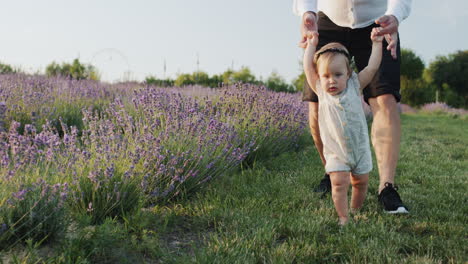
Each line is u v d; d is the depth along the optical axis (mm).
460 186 3912
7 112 4684
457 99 41406
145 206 2951
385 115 3018
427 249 2250
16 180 2297
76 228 2277
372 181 3926
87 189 2598
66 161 2676
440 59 44875
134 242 2176
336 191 2598
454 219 2836
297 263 2061
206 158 3447
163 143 3361
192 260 2053
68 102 6434
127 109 5344
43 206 2166
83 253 1978
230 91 5957
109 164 2721
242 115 5031
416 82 37625
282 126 5285
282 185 3590
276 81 24297
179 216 2752
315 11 2965
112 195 2562
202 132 3883
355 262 2064
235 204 3037
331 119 2590
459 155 6301
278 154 5445
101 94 8055
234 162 3807
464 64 43656
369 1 3205
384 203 2936
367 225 2586
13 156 2486
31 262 1876
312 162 4973
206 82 23938
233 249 2146
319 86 2729
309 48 2830
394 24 2738
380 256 2131
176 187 3078
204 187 3416
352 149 2570
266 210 2887
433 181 4047
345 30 3354
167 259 2086
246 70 29016
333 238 2348
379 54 2715
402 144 7438
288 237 2410
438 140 8484
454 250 2211
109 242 2131
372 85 3057
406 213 2883
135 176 2811
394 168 2998
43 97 5750
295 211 2926
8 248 2018
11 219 2117
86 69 12453
